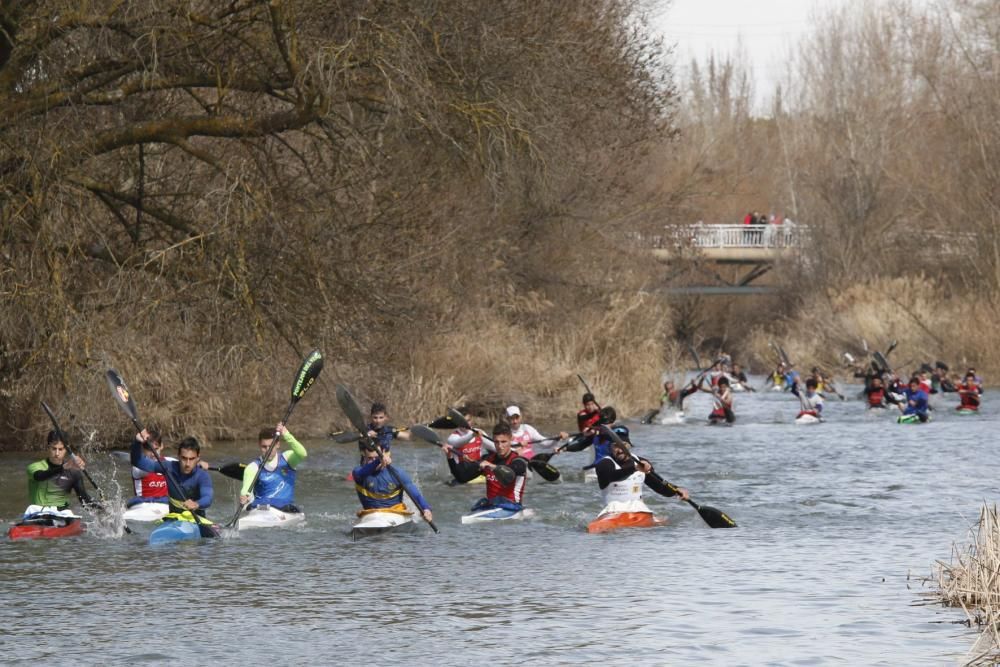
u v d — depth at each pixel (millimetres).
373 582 26859
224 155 54812
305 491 43125
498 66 52188
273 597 25266
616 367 77125
